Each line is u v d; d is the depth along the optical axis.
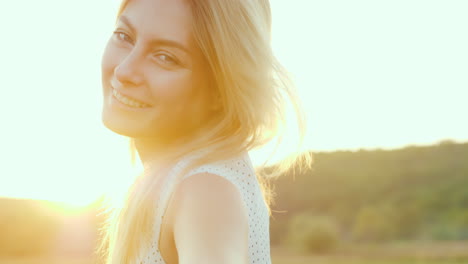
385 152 54.38
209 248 0.74
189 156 0.97
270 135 1.11
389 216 46.38
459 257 36.56
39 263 26.97
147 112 1.03
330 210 48.66
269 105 1.07
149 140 1.11
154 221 0.91
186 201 0.83
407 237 45.12
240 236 0.77
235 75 1.02
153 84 1.00
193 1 1.01
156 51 1.01
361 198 48.91
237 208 0.80
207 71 1.04
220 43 1.01
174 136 1.08
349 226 47.06
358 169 52.53
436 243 42.28
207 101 1.06
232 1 1.03
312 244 43.25
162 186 0.93
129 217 0.98
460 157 52.69
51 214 30.77
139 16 1.02
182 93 1.02
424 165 52.06
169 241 0.89
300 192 50.53
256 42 1.05
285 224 47.94
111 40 1.09
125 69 1.00
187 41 1.01
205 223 0.77
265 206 1.10
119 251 1.01
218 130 1.05
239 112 1.05
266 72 1.06
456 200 47.44
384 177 51.22
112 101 1.05
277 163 1.33
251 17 1.04
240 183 0.98
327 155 54.09
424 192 48.50
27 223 30.84
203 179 0.85
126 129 1.04
